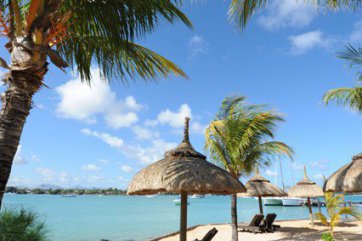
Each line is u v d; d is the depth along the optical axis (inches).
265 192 573.0
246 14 223.9
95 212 1833.2
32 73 138.8
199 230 593.9
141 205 2982.3
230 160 391.2
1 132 132.2
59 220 1274.6
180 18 197.9
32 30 141.6
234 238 377.4
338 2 214.8
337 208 402.9
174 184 219.5
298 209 1742.1
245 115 394.0
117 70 208.1
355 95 363.6
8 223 137.3
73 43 199.0
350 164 298.5
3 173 129.4
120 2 172.7
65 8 179.9
